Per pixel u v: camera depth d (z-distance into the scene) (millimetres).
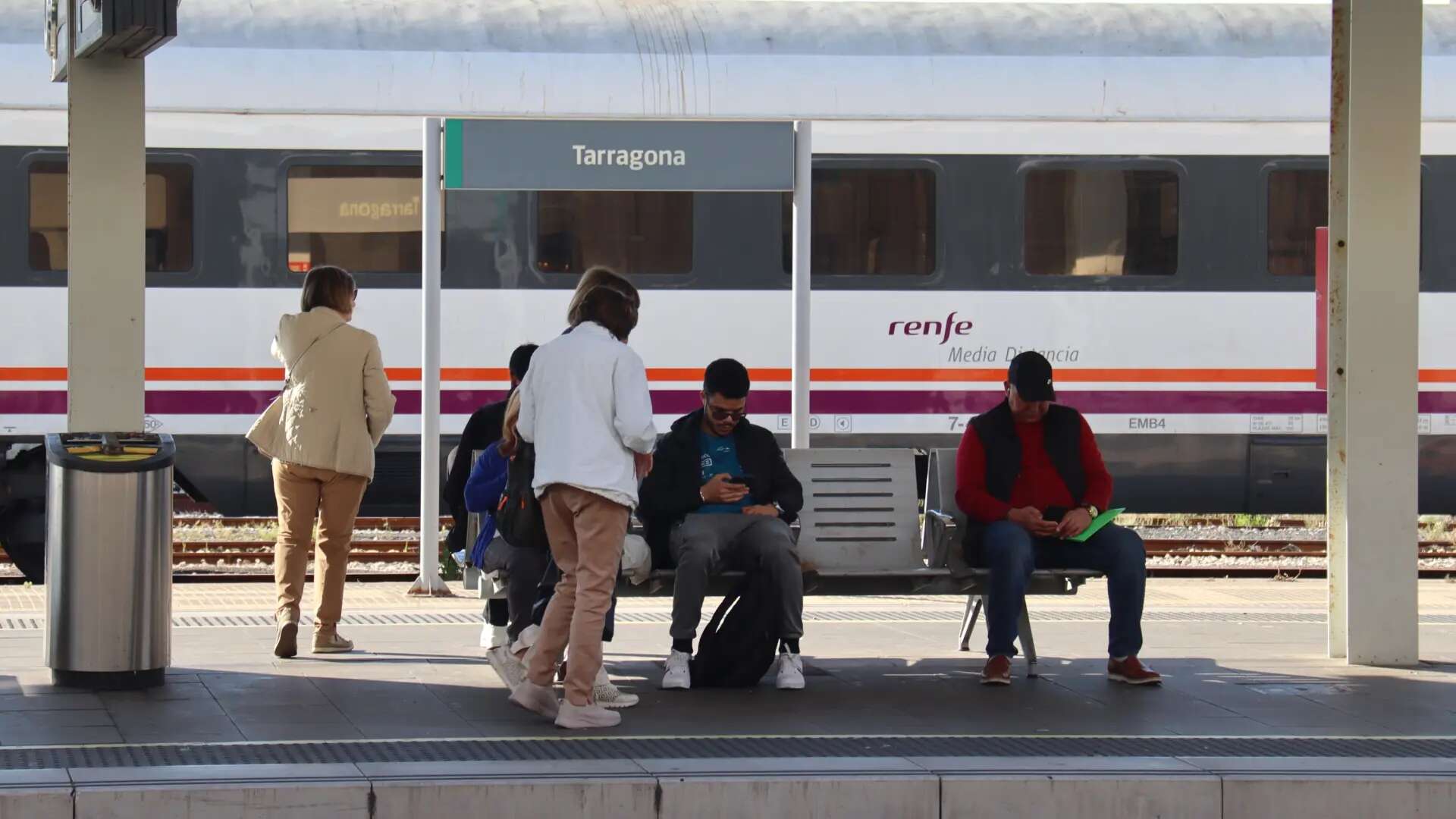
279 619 10820
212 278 17422
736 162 14281
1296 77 18344
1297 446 18312
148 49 9469
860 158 17953
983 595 10742
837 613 13773
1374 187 10656
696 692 9867
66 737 8117
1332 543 11156
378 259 17625
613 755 7895
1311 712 9242
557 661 8891
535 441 8773
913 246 18000
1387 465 10773
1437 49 18562
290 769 7359
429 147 14953
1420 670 10688
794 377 14500
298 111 17484
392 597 14875
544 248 17766
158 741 8062
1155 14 18750
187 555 17766
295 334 10922
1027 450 10625
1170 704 9477
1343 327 11000
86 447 9484
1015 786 7418
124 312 9781
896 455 11203
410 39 17828
